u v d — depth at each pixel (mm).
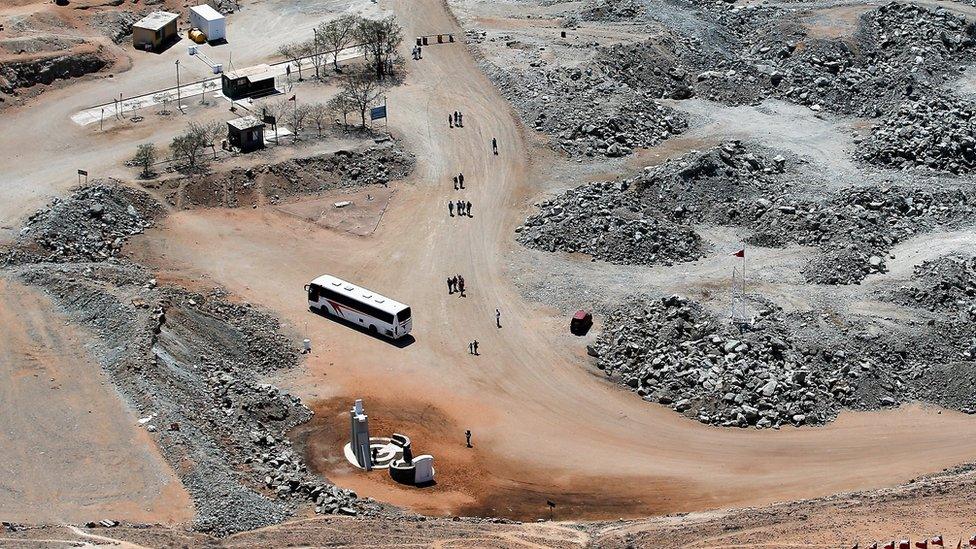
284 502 130625
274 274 180125
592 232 188250
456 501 138125
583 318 168375
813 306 170625
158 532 117938
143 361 146125
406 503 136500
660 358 161375
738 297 173250
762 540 116312
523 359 164375
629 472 145000
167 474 129500
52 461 130500
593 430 152125
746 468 146000
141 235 185500
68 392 141625
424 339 168000
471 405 155875
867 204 196875
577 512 137375
